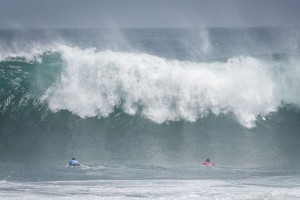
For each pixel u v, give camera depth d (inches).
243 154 3196.4
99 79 3850.9
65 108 3757.4
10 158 3011.8
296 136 3570.4
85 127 3624.5
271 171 2763.3
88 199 2004.2
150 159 3048.7
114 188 2249.0
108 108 3782.0
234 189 2230.6
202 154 3191.4
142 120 3720.5
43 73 3868.1
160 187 2277.3
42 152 3152.1
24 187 2262.6
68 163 2866.6
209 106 3850.9
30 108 3715.6
